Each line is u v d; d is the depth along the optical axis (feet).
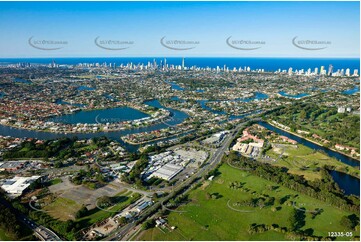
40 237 562.25
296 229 581.53
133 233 575.38
